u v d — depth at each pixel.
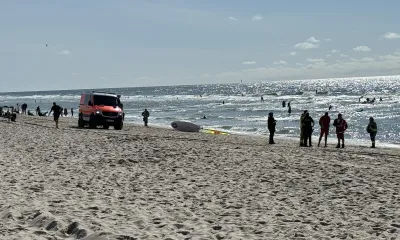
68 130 28.14
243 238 6.43
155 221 7.29
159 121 58.31
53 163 14.11
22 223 6.90
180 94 184.25
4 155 15.51
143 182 11.34
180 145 20.02
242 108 84.88
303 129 24.12
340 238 6.64
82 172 12.58
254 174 12.81
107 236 5.96
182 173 12.84
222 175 12.62
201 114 72.81
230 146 20.81
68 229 6.52
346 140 34.69
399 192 10.51
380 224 7.57
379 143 31.39
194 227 6.96
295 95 131.38
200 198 9.58
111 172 12.71
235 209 8.62
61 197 9.01
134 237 6.08
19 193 9.20
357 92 140.38
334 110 73.56
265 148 20.77
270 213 8.31
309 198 9.84
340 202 9.47
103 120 31.58
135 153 16.72
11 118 38.00
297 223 7.55
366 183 11.69
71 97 176.88
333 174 12.98
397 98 100.81
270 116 25.30
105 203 8.71
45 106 111.19
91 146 18.92
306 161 15.75
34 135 23.58
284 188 10.93
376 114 64.00
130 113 79.38
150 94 196.50
